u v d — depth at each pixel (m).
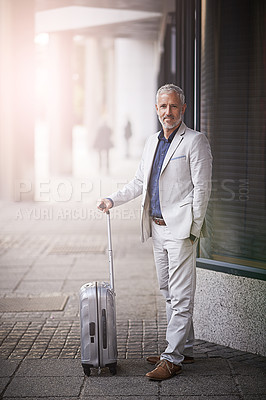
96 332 4.57
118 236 10.63
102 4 14.78
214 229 5.54
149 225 4.89
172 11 13.14
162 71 17.17
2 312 6.32
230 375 4.66
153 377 4.55
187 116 5.80
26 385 4.49
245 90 5.84
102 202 4.89
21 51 14.21
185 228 4.57
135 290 7.17
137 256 9.02
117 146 33.81
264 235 5.56
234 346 5.28
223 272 5.29
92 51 31.25
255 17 5.79
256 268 5.11
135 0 14.29
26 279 7.69
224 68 5.80
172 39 13.35
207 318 5.46
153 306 6.53
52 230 11.20
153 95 30.48
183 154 4.61
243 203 5.61
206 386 4.46
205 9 5.66
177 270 4.66
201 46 5.66
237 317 5.23
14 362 4.94
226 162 5.72
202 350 5.25
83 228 11.41
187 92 5.89
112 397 4.28
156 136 4.84
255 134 5.77
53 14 17.64
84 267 8.31
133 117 30.78
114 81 36.09
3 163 14.74
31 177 14.66
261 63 5.84
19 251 9.37
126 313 6.29
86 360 4.58
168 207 4.68
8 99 14.45
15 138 14.56
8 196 14.82
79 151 33.62
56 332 5.69
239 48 5.79
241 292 5.18
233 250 5.52
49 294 7.00
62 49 18.50
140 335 5.61
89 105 31.48
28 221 12.11
